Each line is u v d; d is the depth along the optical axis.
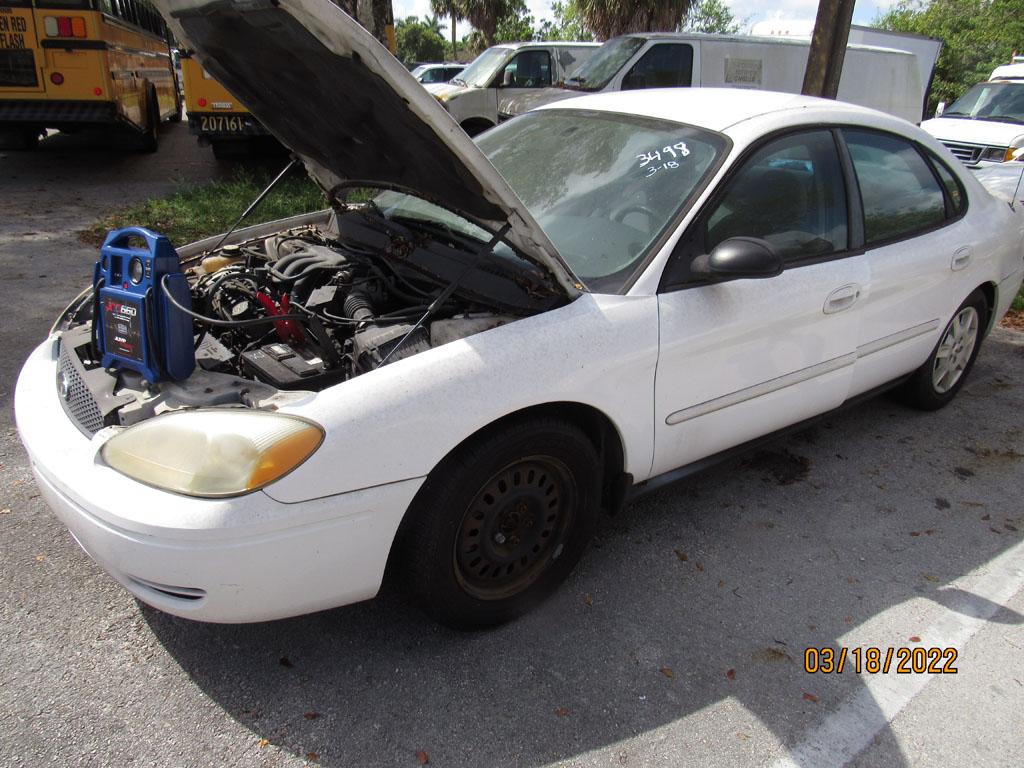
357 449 2.13
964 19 24.58
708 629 2.76
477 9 37.50
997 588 3.05
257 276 3.06
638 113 3.37
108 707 2.31
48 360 2.80
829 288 3.21
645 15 20.19
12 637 2.55
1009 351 5.62
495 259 2.78
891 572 3.12
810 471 3.85
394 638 2.63
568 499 2.74
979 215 4.16
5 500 3.26
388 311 2.93
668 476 3.05
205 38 2.71
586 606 2.84
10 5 9.02
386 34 9.08
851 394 3.68
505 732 2.29
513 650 2.61
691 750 2.27
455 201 2.75
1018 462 4.03
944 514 3.54
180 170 11.17
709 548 3.21
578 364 2.51
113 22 9.98
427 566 2.39
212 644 2.56
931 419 4.46
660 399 2.78
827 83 6.96
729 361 2.95
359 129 2.73
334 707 2.35
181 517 2.01
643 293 2.71
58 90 9.47
